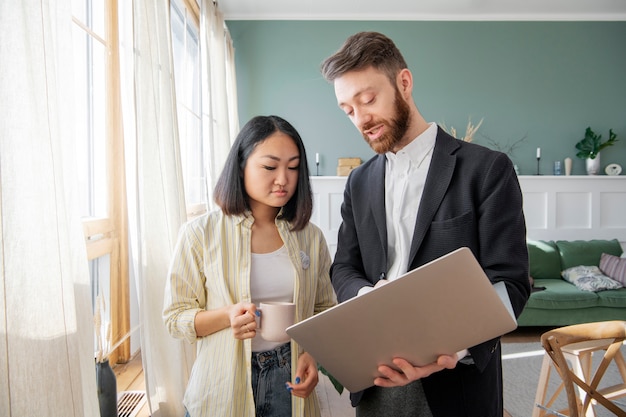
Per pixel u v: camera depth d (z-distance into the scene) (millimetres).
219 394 1058
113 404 1517
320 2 4941
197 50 4098
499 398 1164
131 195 1991
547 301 3822
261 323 1037
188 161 3785
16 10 964
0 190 920
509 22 5305
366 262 1243
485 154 1114
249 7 5035
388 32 5281
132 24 1967
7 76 946
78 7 2043
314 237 1272
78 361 1101
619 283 3984
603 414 2438
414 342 845
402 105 1104
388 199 1227
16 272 938
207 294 1175
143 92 2023
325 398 2754
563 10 5188
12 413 917
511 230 1050
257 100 5262
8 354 916
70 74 1269
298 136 1142
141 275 1928
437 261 727
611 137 5230
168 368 2035
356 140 5285
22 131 965
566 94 5348
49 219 1016
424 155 1181
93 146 2232
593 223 5066
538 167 5309
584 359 2275
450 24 5301
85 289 1252
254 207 1182
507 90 5328
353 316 810
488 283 747
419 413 1122
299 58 5266
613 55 5348
